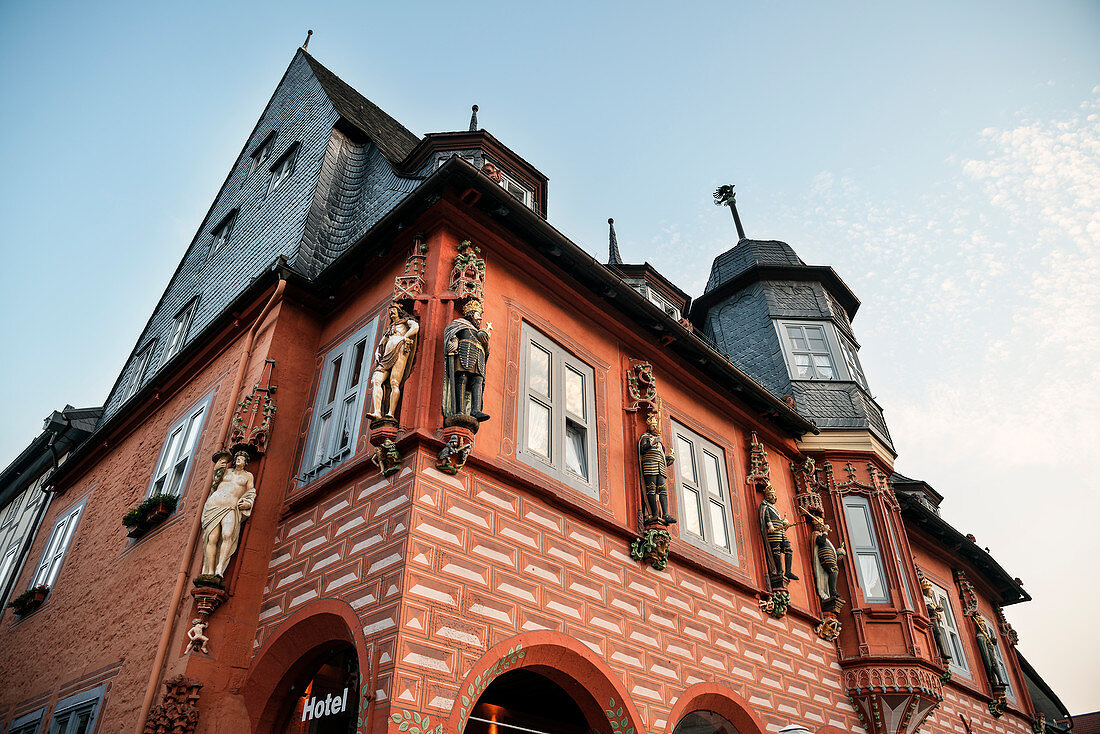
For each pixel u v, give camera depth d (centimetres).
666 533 1079
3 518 2166
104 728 966
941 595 1962
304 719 863
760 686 1159
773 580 1273
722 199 2416
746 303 1989
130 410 1498
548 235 1089
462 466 870
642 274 1847
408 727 703
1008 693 2102
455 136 1423
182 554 1010
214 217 1927
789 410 1498
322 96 1625
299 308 1173
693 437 1315
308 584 893
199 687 848
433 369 914
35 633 1404
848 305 2062
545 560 923
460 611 801
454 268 988
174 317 1797
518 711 1304
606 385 1169
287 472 1044
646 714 947
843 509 1548
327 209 1377
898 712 1342
